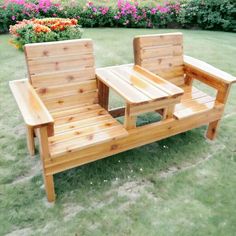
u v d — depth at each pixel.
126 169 2.53
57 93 2.46
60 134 2.16
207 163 2.67
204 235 1.98
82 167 2.51
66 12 7.08
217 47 6.13
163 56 2.95
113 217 2.07
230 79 2.64
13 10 6.39
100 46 5.62
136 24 7.72
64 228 1.97
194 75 3.02
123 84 2.36
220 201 2.26
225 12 7.91
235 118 3.42
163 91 2.29
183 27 8.30
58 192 2.24
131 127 2.29
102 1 8.52
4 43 5.63
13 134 2.89
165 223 2.05
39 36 4.82
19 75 4.16
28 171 2.43
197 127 2.92
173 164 2.63
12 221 2.00
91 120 2.38
